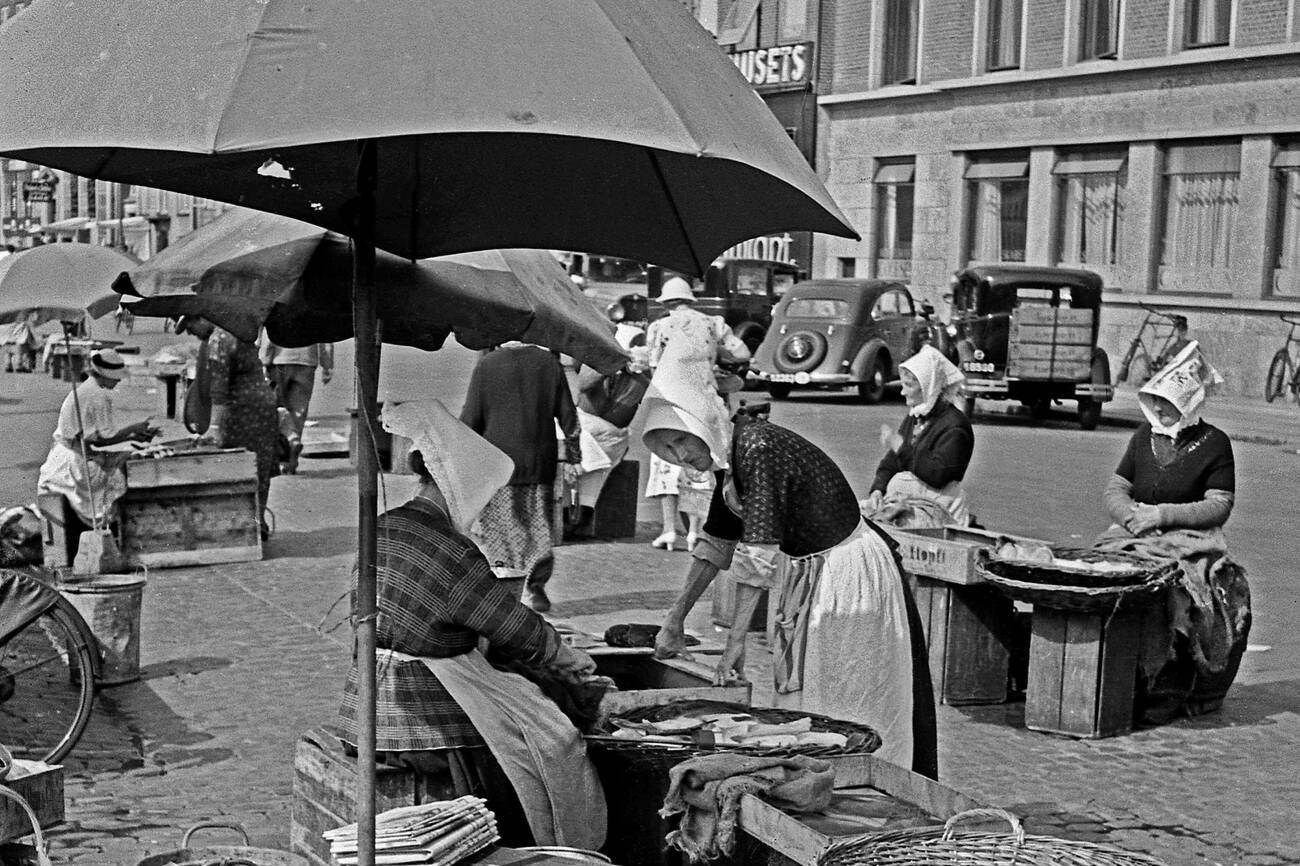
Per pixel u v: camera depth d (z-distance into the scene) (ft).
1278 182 89.76
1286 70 88.28
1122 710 25.31
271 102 8.09
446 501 15.42
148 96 8.29
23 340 97.45
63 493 35.76
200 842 19.19
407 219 13.80
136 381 86.99
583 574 37.99
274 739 23.81
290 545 40.83
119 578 27.22
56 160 10.94
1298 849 20.04
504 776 15.39
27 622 21.09
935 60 113.39
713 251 13.28
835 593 17.15
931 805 13.98
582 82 8.43
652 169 12.35
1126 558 26.02
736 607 17.38
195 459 37.65
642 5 9.60
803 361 86.94
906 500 28.60
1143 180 96.89
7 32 9.30
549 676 16.19
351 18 8.46
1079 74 100.01
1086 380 77.51
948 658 26.99
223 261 17.57
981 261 110.83
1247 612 26.63
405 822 13.48
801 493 17.10
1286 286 89.45
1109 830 20.63
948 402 29.12
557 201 13.35
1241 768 23.59
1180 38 94.43
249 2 8.57
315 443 60.08
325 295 17.93
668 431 17.26
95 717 24.73
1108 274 99.60
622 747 15.14
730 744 15.01
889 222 119.85
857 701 17.10
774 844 13.11
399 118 8.05
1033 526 45.68
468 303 18.30
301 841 15.94
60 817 16.07
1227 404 86.22
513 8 8.66
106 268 32.83
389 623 15.07
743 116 9.50
